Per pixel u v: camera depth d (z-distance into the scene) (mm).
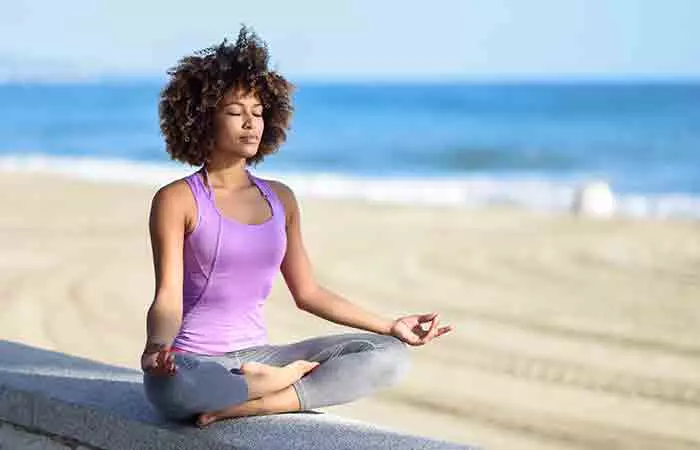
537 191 26500
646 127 60875
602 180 40594
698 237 17734
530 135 57500
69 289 12664
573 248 16609
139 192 23922
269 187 4707
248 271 4500
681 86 101625
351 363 4523
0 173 29531
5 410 4910
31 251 15594
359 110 78750
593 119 67562
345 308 4781
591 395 8383
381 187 28797
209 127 4531
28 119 74938
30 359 5457
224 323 4527
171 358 3975
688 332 10742
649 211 23984
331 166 47031
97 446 4566
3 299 12047
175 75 4555
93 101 94562
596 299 12578
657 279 13914
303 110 79500
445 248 16531
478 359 9562
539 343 10234
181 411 4273
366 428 4387
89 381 5008
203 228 4422
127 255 15258
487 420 7633
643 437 7270
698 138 53469
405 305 12266
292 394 4488
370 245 16734
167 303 4250
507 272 14500
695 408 8016
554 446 7035
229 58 4492
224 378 4273
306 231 18172
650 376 8984
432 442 4227
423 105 82625
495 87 112812
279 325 10867
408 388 8484
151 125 68438
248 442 4137
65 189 24391
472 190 27359
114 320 10992
